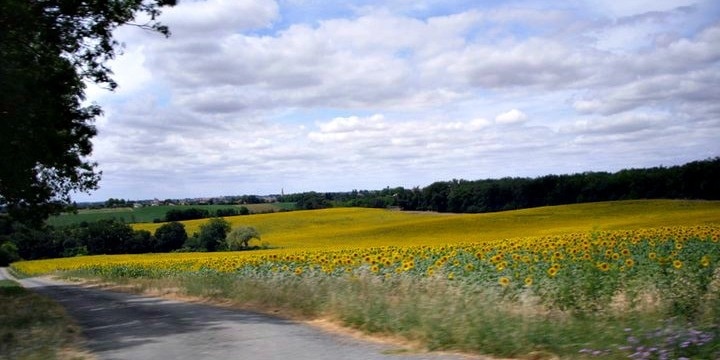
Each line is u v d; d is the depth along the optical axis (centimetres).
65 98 2211
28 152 1927
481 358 788
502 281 1173
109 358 927
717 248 1473
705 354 666
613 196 8812
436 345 858
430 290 1275
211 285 1966
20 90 1603
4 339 1146
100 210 13450
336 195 15888
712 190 7769
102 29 2069
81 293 2647
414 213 10381
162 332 1185
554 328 825
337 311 1191
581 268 1148
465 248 2311
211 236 7912
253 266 2230
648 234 2316
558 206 7612
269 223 9625
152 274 3238
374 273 1514
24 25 1672
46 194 2770
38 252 10038
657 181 8362
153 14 2138
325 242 6475
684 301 930
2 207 2945
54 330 1251
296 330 1116
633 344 707
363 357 830
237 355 898
